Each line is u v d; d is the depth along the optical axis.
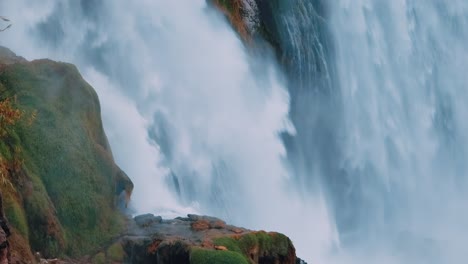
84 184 21.47
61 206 20.81
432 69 44.31
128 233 21.30
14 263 17.42
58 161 21.19
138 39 30.22
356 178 37.94
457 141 44.22
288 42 37.19
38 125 21.27
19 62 22.33
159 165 27.61
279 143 33.94
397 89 42.03
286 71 36.91
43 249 19.56
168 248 19.16
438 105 44.03
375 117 40.31
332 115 38.22
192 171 29.17
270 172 32.50
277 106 34.94
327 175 36.53
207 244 19.22
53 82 22.36
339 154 37.69
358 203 37.44
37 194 19.94
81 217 21.05
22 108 21.23
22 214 19.17
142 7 30.83
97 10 29.36
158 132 29.06
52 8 28.16
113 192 22.22
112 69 29.06
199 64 32.00
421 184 41.38
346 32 40.19
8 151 19.88
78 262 20.05
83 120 22.45
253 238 20.20
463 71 45.69
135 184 26.14
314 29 38.78
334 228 34.72
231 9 34.94
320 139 37.28
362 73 40.44
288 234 31.73
